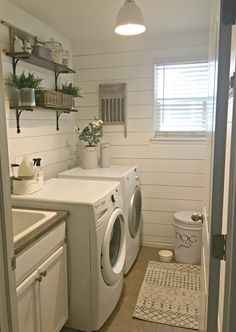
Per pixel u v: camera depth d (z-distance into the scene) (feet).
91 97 11.19
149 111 10.70
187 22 9.06
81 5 7.63
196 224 9.63
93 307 6.62
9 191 3.12
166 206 11.03
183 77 10.37
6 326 3.13
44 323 5.67
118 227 8.02
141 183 11.16
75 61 11.14
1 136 2.95
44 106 8.00
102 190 7.36
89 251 6.45
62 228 6.28
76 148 11.47
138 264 9.98
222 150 3.01
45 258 5.65
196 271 9.43
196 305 7.72
